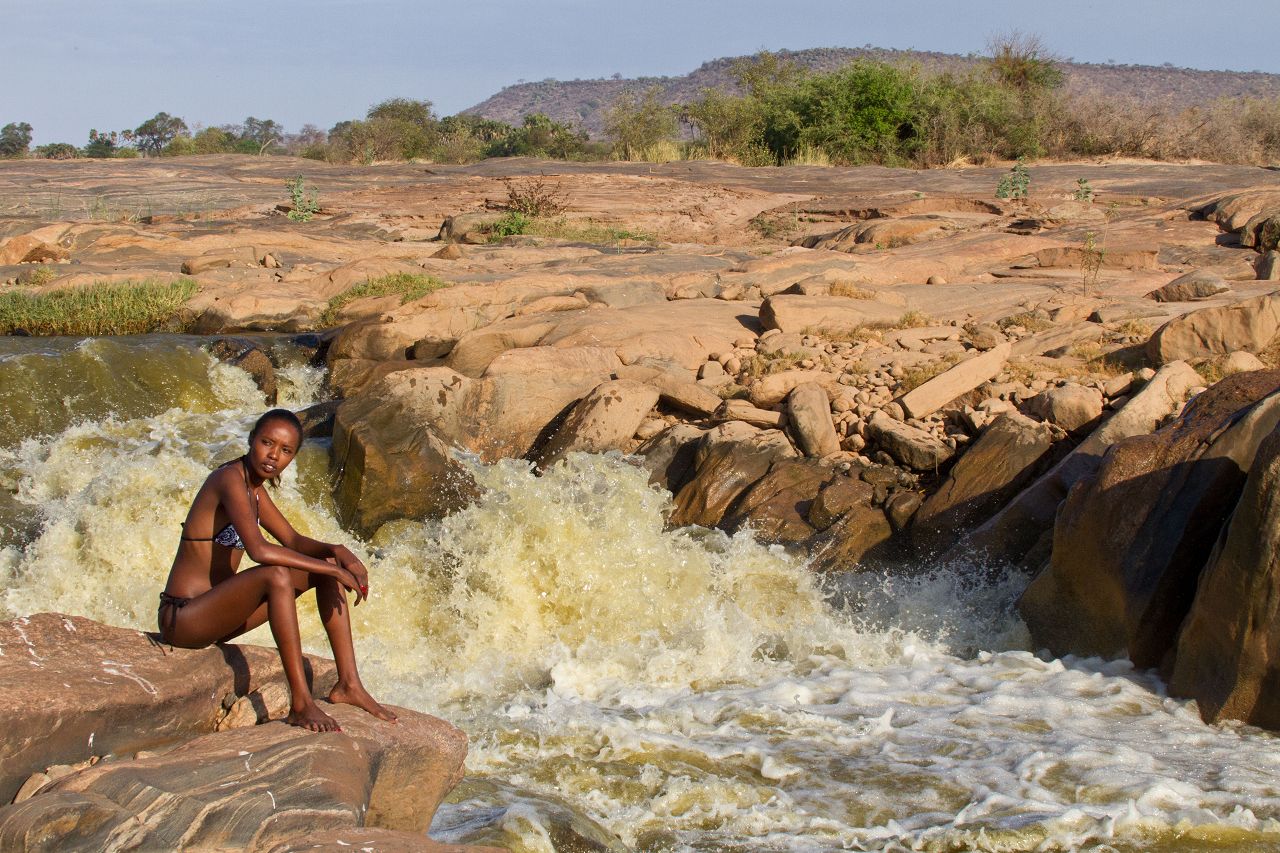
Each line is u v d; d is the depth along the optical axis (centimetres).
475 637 836
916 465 1012
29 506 1020
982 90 3503
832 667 781
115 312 1458
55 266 1798
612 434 1109
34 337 1397
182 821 346
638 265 1834
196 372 1251
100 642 451
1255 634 633
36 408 1152
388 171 3475
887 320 1341
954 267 1681
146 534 914
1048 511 891
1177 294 1398
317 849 337
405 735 442
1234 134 3362
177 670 443
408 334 1307
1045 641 794
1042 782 577
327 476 1064
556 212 2548
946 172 3053
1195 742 626
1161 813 538
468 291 1451
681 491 1037
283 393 1275
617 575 865
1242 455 707
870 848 521
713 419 1129
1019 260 1730
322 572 450
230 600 443
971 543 898
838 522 958
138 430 1135
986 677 743
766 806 561
